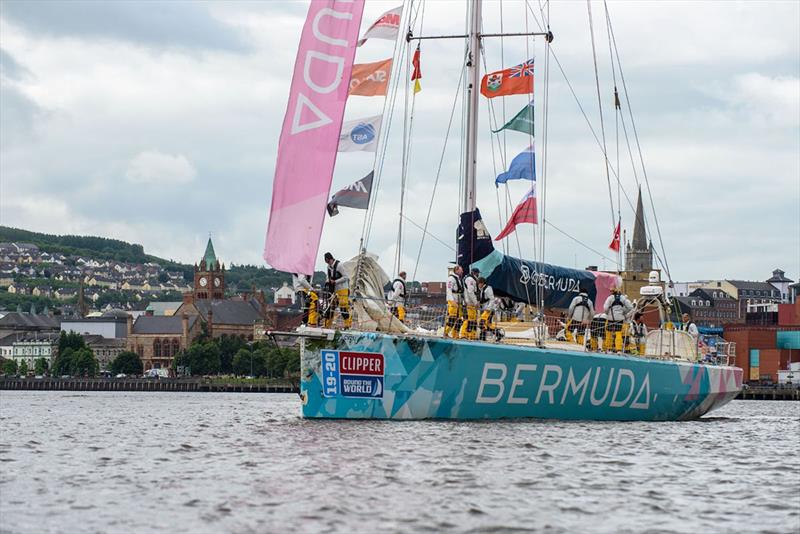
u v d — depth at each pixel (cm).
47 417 9756
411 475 3844
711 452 5009
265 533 2886
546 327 6075
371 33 5625
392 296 5650
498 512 3200
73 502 3362
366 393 5203
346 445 4597
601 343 6209
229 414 10106
